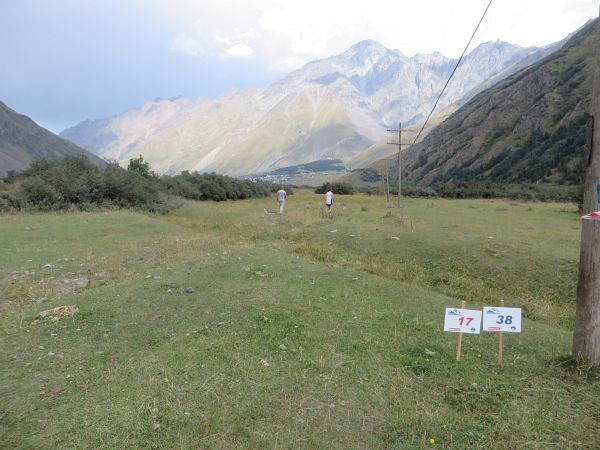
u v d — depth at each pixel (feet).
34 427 15.55
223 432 15.31
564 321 34.35
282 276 38.11
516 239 61.21
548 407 17.15
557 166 375.45
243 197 202.39
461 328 21.16
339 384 18.76
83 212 100.17
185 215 113.70
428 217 92.63
